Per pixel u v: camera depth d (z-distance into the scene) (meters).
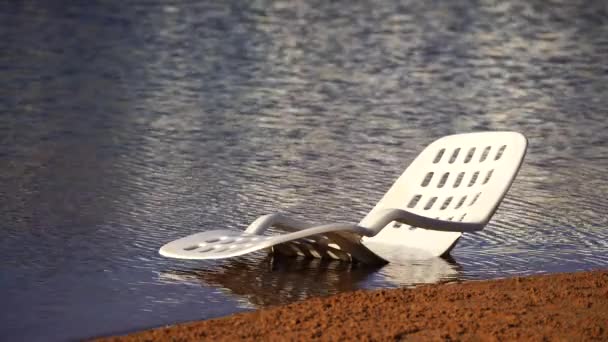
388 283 17.30
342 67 41.69
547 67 42.72
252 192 23.39
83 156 26.45
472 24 55.78
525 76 40.53
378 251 19.12
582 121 32.28
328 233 17.73
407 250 19.20
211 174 24.97
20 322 15.16
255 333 13.95
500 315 14.66
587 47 48.47
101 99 34.38
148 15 56.47
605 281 16.73
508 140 19.12
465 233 20.53
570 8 64.06
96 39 47.84
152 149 27.50
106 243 19.39
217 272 17.84
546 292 15.98
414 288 16.52
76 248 19.06
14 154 26.44
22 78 37.78
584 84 38.97
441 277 17.64
